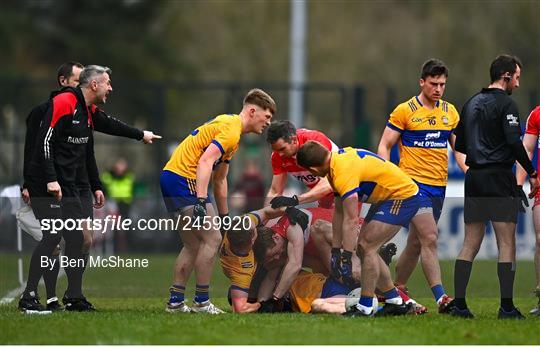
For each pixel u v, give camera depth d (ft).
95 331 102.68
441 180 125.70
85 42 428.97
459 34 451.53
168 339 98.63
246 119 119.75
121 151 280.31
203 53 473.26
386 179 114.01
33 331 102.68
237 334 101.45
